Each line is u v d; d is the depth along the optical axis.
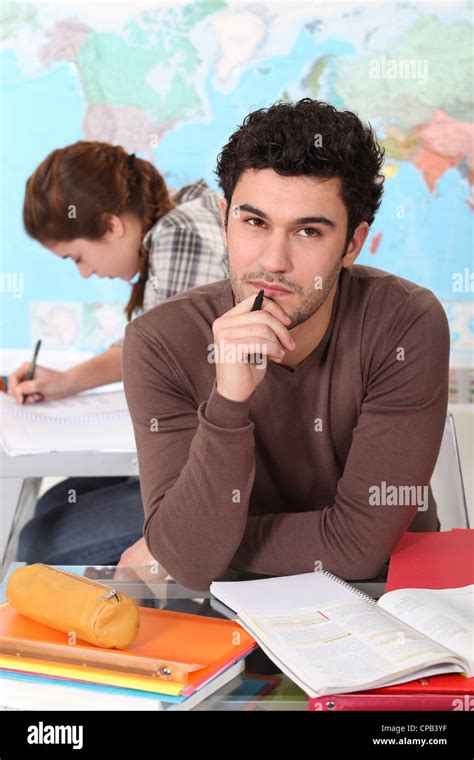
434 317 1.19
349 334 1.19
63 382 1.89
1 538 1.64
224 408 1.04
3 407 1.81
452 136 2.58
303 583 0.99
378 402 1.16
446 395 1.20
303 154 1.00
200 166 2.59
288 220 1.02
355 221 1.11
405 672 0.76
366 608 0.90
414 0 2.51
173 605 0.96
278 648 0.80
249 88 2.55
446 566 1.05
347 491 1.11
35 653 0.80
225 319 1.04
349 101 2.57
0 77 2.54
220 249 1.95
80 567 1.09
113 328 2.64
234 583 0.99
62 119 2.57
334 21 2.52
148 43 2.53
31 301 2.63
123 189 2.02
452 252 2.63
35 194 2.04
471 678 0.77
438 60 2.54
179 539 1.04
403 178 2.60
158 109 2.56
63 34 2.52
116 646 0.81
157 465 1.16
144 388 1.18
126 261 2.09
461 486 1.79
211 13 2.51
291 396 1.20
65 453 1.59
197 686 0.76
